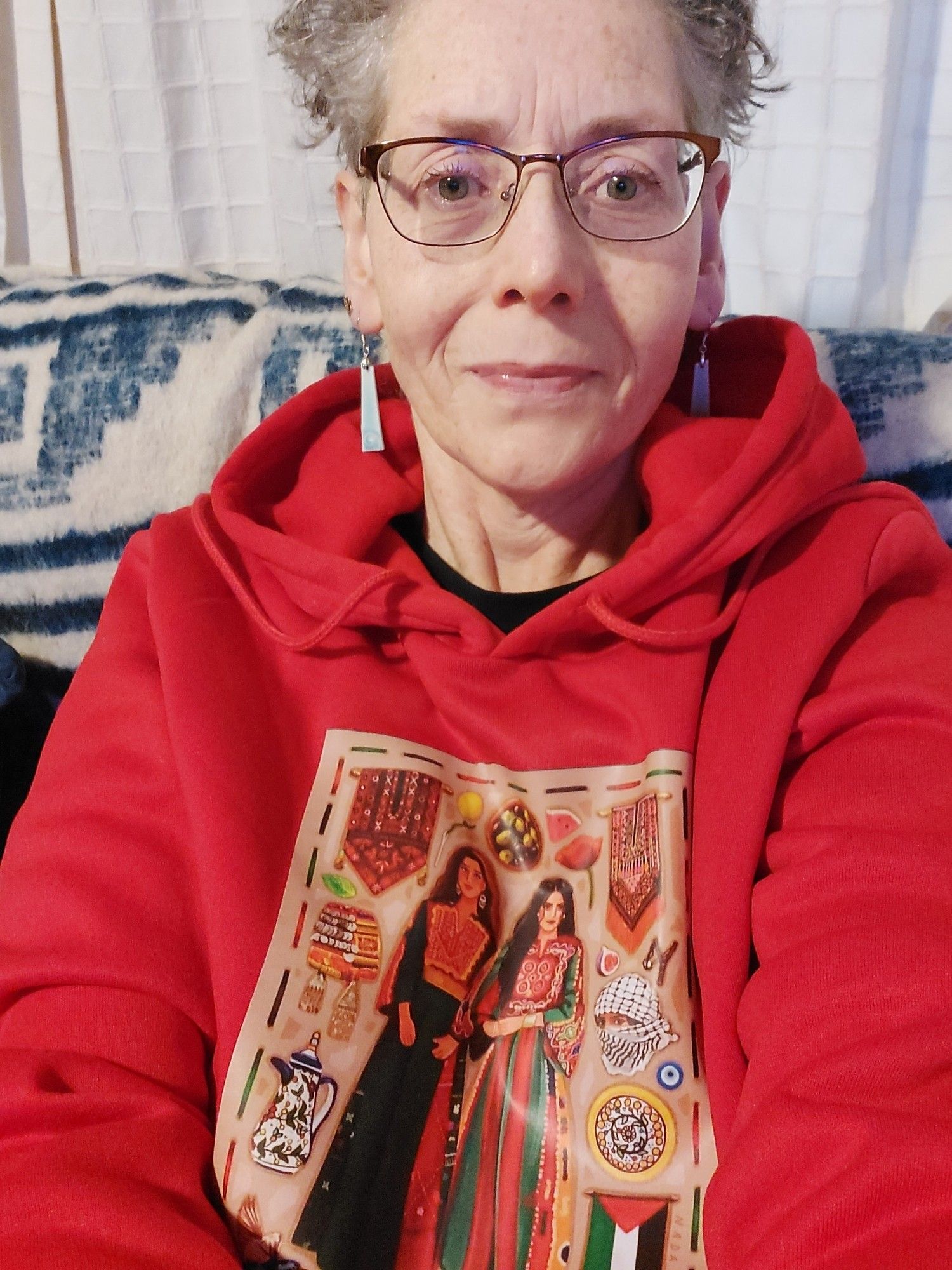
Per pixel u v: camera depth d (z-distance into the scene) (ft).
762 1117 1.81
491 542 2.89
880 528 2.55
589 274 2.38
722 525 2.50
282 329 3.78
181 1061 2.35
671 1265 2.13
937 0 3.76
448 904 2.46
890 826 2.09
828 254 4.00
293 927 2.41
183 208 4.48
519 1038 2.34
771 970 2.02
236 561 2.93
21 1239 1.96
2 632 4.00
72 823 2.60
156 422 3.76
